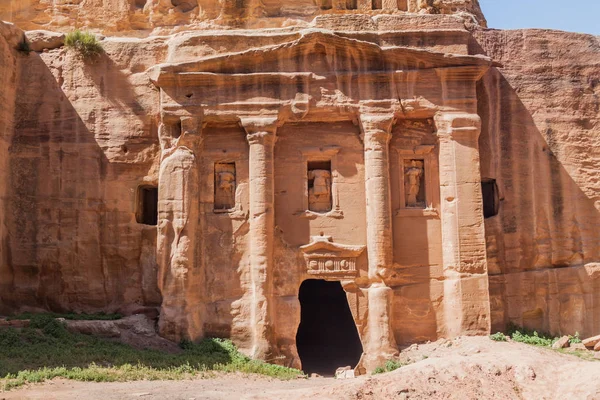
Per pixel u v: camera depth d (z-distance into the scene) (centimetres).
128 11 2866
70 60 2689
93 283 2608
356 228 2569
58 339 2253
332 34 2531
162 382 1914
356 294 2520
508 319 2611
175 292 2458
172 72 2542
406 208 2580
